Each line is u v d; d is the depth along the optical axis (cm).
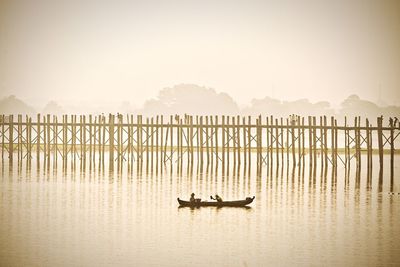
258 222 9694
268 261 7694
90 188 12900
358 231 9125
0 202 11125
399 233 9006
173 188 13062
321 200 11669
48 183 13600
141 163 17825
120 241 8506
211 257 7831
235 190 12875
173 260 7706
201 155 17488
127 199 11581
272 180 14550
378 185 13812
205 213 10350
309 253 8000
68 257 7794
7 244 8312
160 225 9438
